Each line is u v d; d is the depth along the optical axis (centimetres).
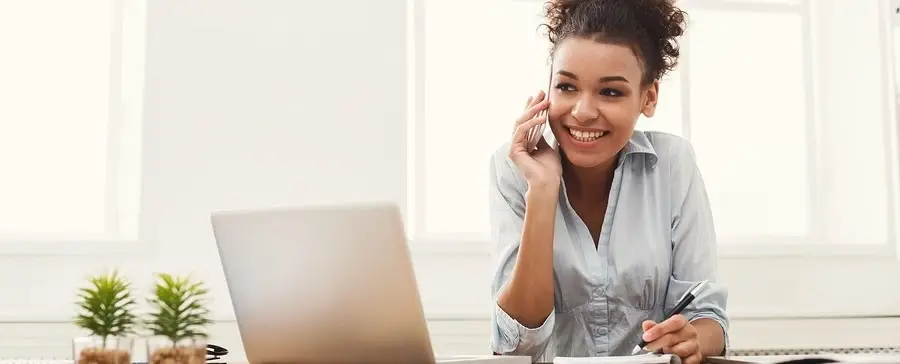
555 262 178
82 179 302
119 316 120
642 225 181
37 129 301
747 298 309
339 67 296
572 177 186
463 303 295
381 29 298
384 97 297
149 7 289
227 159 290
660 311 183
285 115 293
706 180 328
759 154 330
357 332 120
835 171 327
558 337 183
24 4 302
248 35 293
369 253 116
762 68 331
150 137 287
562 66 169
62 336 277
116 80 299
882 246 316
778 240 327
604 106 167
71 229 299
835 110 328
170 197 287
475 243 297
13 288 280
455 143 316
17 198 298
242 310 131
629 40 167
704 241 183
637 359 131
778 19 332
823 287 313
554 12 180
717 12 329
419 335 116
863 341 306
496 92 318
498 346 170
